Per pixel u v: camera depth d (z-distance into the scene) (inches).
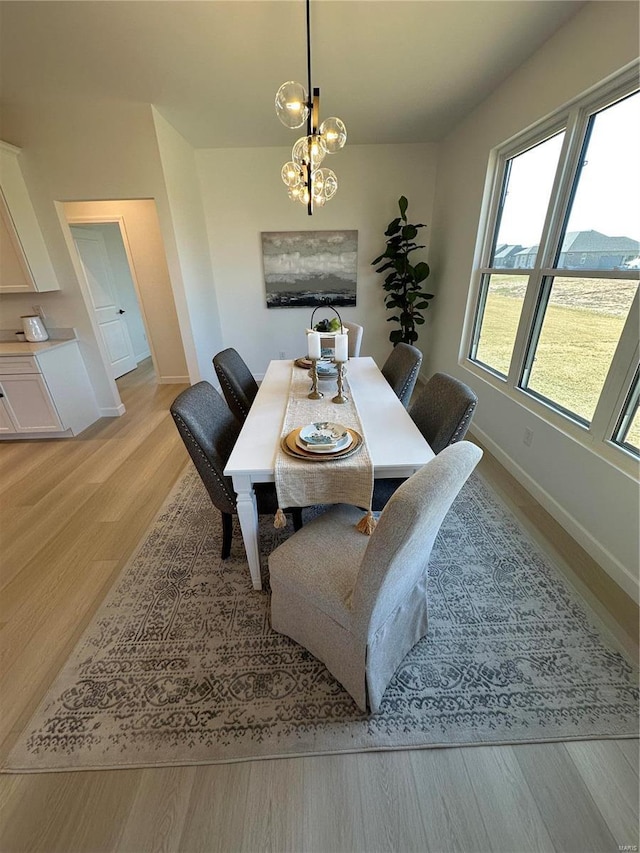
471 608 60.6
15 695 49.9
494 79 97.3
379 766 42.1
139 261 167.3
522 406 93.4
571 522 75.7
